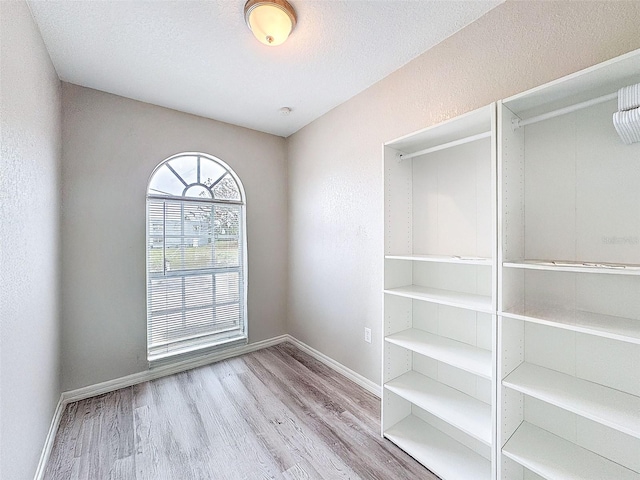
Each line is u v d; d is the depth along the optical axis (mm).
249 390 2400
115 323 2426
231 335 3150
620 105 1045
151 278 2672
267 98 2545
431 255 1868
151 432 1886
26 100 1406
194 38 1762
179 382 2535
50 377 1836
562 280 1344
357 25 1675
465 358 1515
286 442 1790
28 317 1407
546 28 1394
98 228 2350
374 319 2367
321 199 2939
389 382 1860
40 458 1557
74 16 1555
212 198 3039
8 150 1183
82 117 2285
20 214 1314
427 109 1929
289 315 3482
